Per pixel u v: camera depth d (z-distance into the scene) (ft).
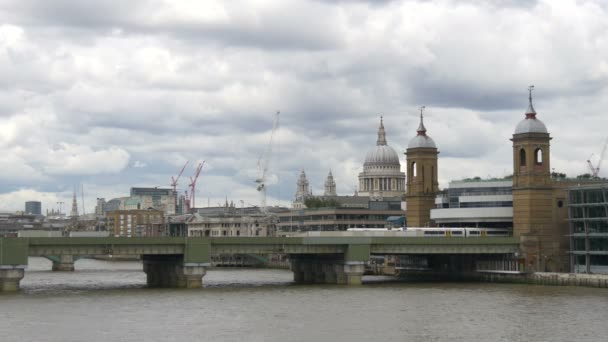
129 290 640.17
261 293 607.78
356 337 400.26
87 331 419.33
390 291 623.36
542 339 395.14
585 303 531.09
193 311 495.41
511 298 564.71
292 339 394.73
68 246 643.86
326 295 590.55
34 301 551.59
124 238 654.94
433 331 417.69
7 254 623.77
